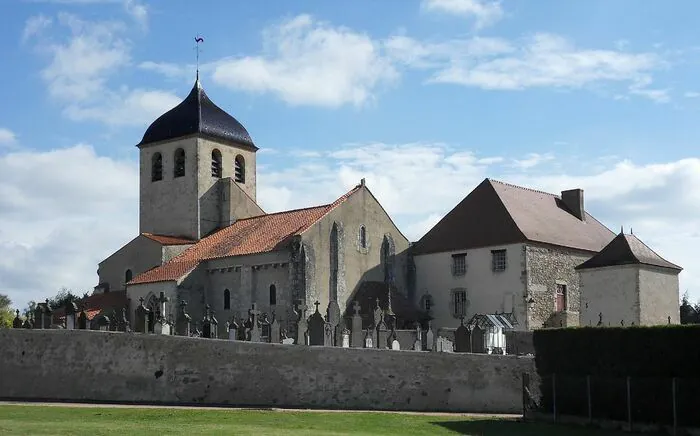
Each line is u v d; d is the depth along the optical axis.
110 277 66.88
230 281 59.06
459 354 37.09
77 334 33.88
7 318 75.62
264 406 34.38
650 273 55.59
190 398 33.97
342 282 58.31
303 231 56.09
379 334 45.28
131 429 24.69
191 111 68.81
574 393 32.69
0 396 33.38
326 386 35.34
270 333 43.78
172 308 58.12
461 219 63.03
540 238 59.50
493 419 33.53
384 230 62.53
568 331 33.41
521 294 57.91
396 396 36.09
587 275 56.84
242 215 68.75
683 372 29.94
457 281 61.44
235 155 70.25
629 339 31.47
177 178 68.44
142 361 33.91
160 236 66.38
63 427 24.23
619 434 29.80
